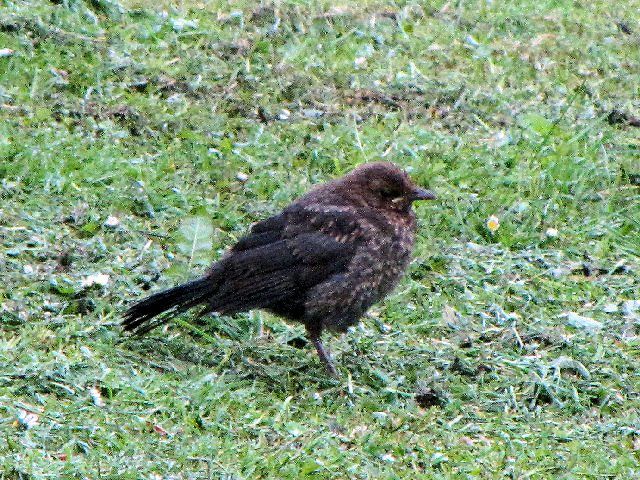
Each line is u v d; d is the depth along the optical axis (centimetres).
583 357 1106
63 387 951
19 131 1320
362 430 964
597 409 1042
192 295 1038
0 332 1027
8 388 933
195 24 1606
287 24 1645
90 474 843
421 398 1032
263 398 994
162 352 1048
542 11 1850
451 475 912
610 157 1469
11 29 1497
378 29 1689
